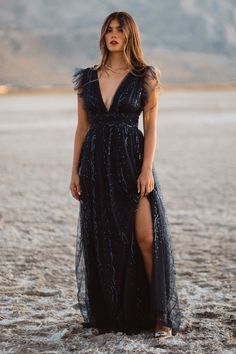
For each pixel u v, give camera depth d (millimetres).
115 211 4996
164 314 4941
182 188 14789
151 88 5098
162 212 5117
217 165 19125
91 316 5234
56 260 8023
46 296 6418
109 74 5125
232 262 8023
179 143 25922
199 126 34281
